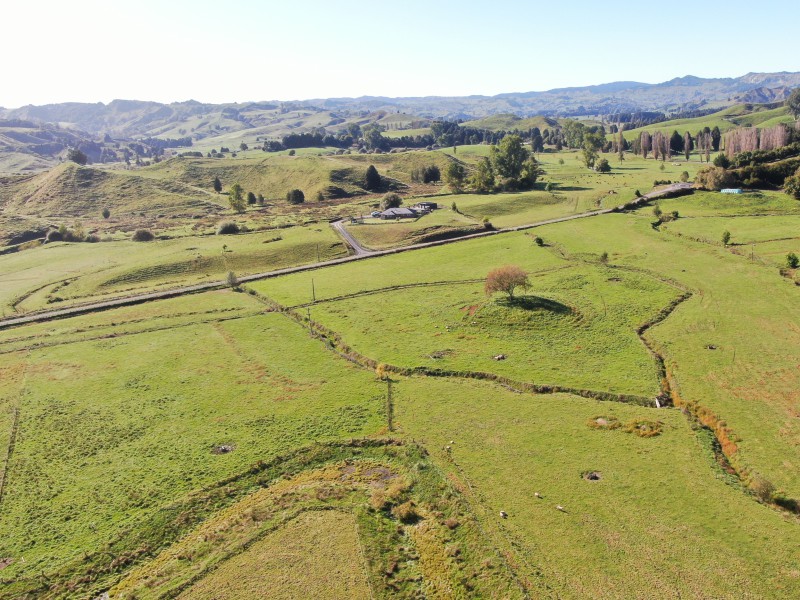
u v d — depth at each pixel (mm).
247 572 38406
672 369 62906
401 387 63969
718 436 50156
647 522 39594
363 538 40969
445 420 55969
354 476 48906
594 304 83750
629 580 34625
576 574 35438
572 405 56969
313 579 37562
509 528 40000
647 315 78562
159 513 44969
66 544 42375
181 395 65125
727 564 35344
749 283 87625
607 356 67062
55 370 73812
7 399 66125
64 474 50969
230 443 54688
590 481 44656
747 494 42188
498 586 35125
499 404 58312
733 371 60875
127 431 57688
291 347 78438
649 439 49969
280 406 61406
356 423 57031
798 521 39062
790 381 57656
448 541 40000
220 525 43188
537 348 70812
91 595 37781
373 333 80438
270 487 48125
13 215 198000
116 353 78875
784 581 33719
